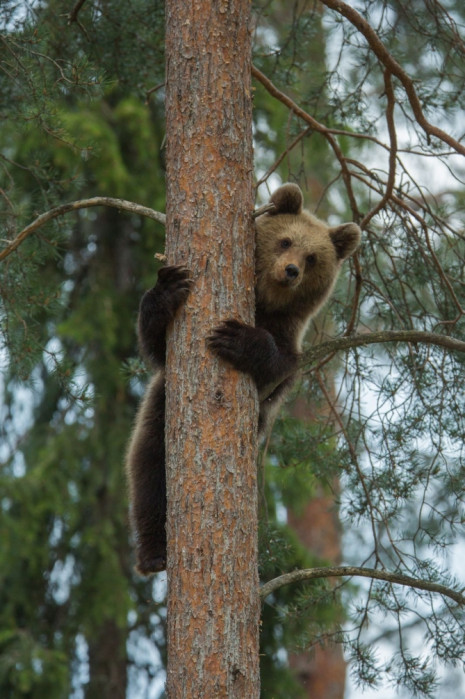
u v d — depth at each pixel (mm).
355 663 10453
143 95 14008
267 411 11367
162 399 11422
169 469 8109
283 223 11531
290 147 11469
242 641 7617
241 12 8891
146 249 19375
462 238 11422
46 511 18875
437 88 11797
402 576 8836
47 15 12672
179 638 7645
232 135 8602
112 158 17828
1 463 20000
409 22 11805
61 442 18641
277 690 17516
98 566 18031
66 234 12250
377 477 10906
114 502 18703
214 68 8688
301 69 13219
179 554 7809
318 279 11477
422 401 10633
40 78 10875
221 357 8195
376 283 12875
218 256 8367
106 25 12930
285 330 11438
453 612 10164
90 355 18984
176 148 8625
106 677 18859
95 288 18938
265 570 11688
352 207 12258
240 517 7871
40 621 18438
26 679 16859
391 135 10938
